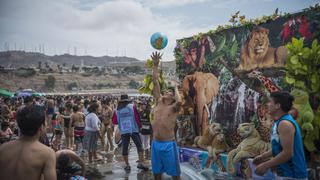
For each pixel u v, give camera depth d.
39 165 3.31
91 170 9.13
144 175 8.67
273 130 4.34
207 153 8.77
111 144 13.20
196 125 10.16
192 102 10.30
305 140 6.61
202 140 9.18
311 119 6.42
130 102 9.70
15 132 11.80
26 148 3.36
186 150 9.57
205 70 9.78
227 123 9.04
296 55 6.63
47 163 3.34
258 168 4.29
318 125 6.64
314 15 6.91
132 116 9.58
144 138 11.70
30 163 3.29
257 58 8.12
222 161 8.30
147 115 11.48
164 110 7.12
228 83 8.99
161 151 6.95
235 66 8.78
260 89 8.03
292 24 7.32
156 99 7.86
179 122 10.53
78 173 4.76
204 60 9.80
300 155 4.20
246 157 7.58
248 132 7.80
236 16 8.79
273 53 7.72
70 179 4.63
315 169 6.63
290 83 6.71
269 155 4.72
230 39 8.93
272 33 7.77
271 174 7.01
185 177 8.16
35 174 3.29
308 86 6.77
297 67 6.59
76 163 4.81
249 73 8.34
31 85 159.88
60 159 4.59
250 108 8.30
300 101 6.55
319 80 6.62
